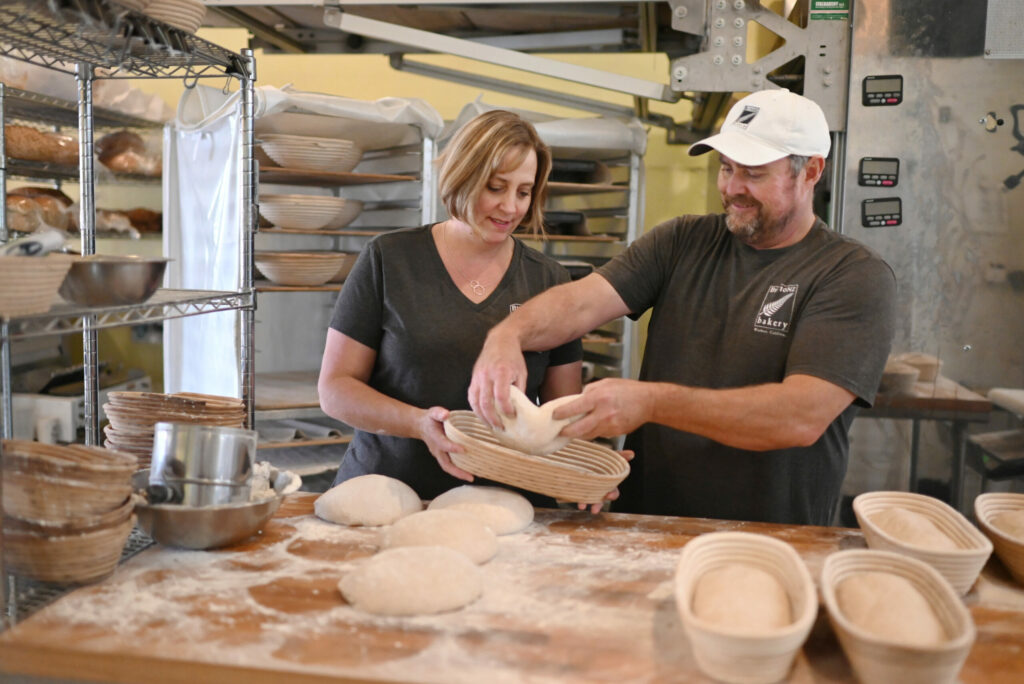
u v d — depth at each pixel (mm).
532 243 3738
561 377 1836
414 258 1710
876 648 873
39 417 3242
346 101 2963
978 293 2465
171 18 1316
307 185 3574
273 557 1251
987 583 1200
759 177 1499
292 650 967
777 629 920
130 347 4312
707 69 2588
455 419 1543
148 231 3811
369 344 1731
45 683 974
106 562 1135
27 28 1220
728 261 1672
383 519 1393
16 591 1135
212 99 3033
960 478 2531
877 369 1425
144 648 963
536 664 949
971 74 2400
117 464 1153
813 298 1513
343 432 3275
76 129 3586
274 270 2949
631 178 3377
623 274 1729
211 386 2965
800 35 2518
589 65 4500
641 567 1234
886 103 2443
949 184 2447
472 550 1227
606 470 1527
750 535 1092
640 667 947
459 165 1564
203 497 1248
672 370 1686
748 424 1358
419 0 2938
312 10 3117
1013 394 2475
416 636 1008
